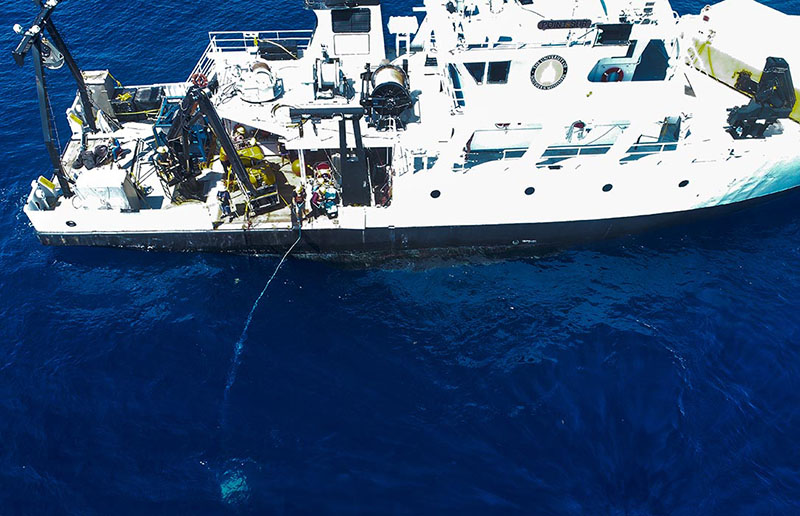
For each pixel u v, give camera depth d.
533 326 22.78
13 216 27.14
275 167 27.03
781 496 17.89
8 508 18.05
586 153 25.58
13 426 19.94
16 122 31.83
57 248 25.94
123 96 28.19
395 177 23.11
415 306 23.81
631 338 22.08
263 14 39.22
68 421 20.05
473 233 25.47
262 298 24.12
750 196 25.98
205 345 22.33
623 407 20.02
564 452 18.95
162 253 25.89
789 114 24.44
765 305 23.06
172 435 19.64
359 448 19.23
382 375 21.30
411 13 38.53
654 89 23.73
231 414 20.17
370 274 25.34
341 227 24.61
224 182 26.14
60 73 34.94
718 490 18.02
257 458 19.02
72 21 38.91
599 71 23.52
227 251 25.78
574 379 20.88
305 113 21.38
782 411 19.88
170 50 36.62
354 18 26.64
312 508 17.89
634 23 22.16
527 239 26.00
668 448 18.94
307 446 19.30
